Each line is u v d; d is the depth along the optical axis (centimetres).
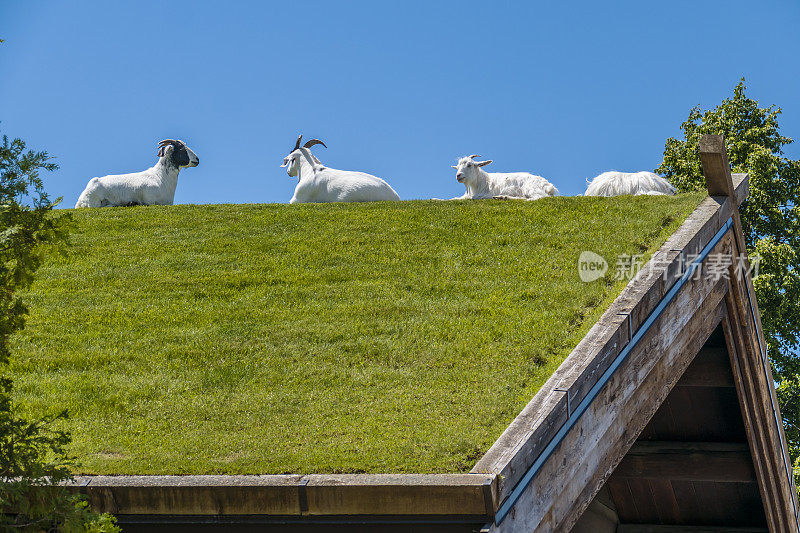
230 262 1420
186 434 820
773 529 1243
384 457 732
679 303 1018
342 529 638
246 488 646
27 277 618
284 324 1134
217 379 971
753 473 1174
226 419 855
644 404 911
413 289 1239
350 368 980
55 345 1106
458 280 1259
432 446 748
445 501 622
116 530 607
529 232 1440
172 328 1148
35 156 605
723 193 1237
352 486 633
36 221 607
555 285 1188
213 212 1738
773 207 2605
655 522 1331
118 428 846
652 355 938
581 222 1447
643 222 1362
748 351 1159
